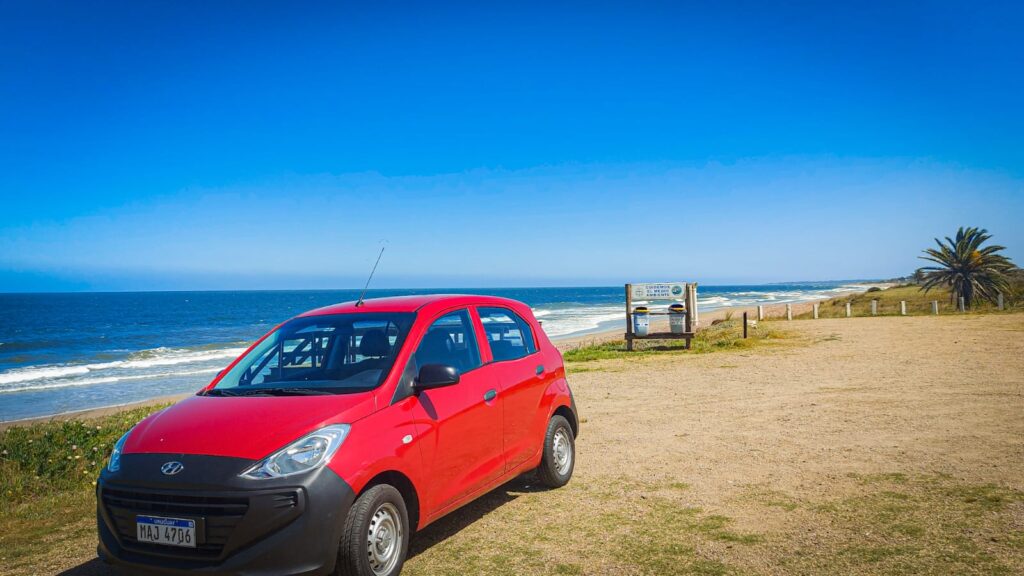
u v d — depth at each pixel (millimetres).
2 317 92750
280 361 4660
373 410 3984
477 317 5340
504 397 5117
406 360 4371
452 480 4465
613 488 5773
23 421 16078
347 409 3887
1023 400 9031
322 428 3717
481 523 4984
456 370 4484
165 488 3533
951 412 8414
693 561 4102
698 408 9594
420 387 4258
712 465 6398
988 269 49375
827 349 17062
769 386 11375
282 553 3391
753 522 4762
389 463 3865
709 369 14211
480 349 5164
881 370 12688
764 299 114000
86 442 8109
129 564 3543
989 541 4184
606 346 20984
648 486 5793
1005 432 7195
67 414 17250
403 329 4590
